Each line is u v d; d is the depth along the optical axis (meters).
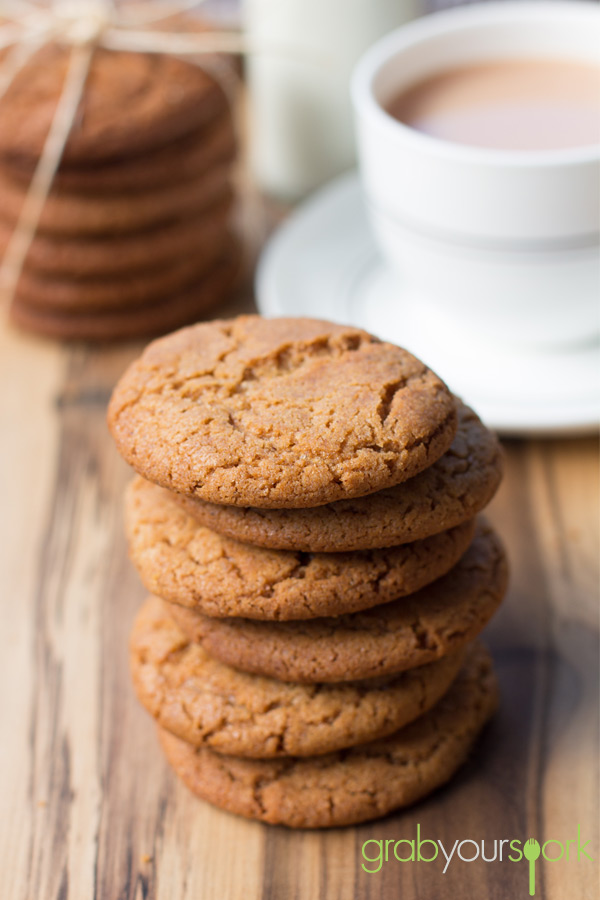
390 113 0.45
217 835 0.35
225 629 0.34
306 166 0.56
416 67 0.47
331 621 0.34
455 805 0.35
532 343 0.45
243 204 0.57
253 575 0.33
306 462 0.32
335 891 0.34
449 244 0.43
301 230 0.50
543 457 0.44
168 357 0.35
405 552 0.34
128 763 0.36
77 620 0.40
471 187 0.41
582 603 0.40
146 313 0.49
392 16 0.53
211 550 0.34
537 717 0.37
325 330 0.35
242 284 0.52
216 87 0.49
